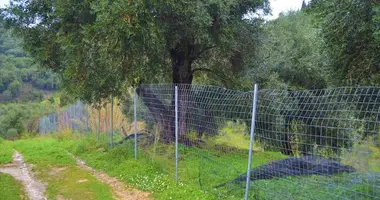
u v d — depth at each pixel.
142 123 10.03
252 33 11.09
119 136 11.98
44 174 8.32
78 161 9.70
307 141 5.62
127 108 11.27
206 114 7.17
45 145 13.02
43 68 11.48
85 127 14.25
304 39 19.12
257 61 12.29
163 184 6.53
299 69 18.27
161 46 9.02
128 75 8.88
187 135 8.15
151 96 9.22
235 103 6.53
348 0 6.27
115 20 7.50
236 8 10.17
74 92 9.84
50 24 10.04
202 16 8.32
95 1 8.11
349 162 4.95
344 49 6.95
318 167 5.31
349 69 7.38
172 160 8.19
